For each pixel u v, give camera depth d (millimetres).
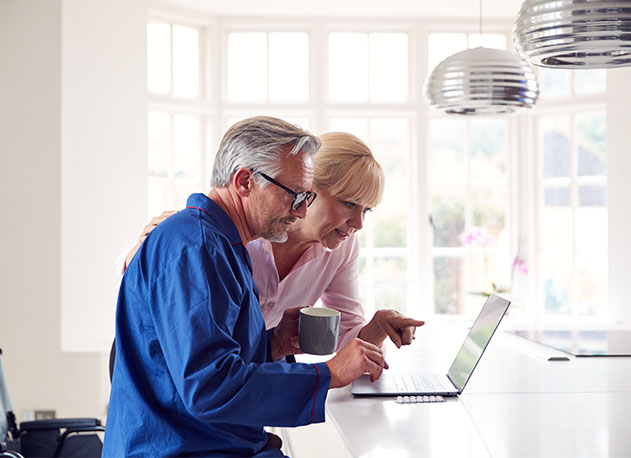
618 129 4387
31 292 4051
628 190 4352
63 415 4039
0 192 4035
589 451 1346
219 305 1394
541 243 4953
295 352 1881
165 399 1435
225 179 1543
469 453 1340
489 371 2098
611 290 4457
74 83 4074
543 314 4934
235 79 4961
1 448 2443
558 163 4887
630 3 1625
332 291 2344
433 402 1740
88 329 4188
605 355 2285
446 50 5012
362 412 1646
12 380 4059
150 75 4633
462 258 5051
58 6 3996
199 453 1449
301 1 4539
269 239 1597
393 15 4859
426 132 4965
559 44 1724
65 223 4059
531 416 1601
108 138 4230
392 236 5059
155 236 1463
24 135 4031
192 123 4859
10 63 4020
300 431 3160
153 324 1441
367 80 5004
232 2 4547
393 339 2031
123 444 1446
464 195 5047
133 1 4320
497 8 4699
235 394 1354
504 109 2799
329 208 2025
